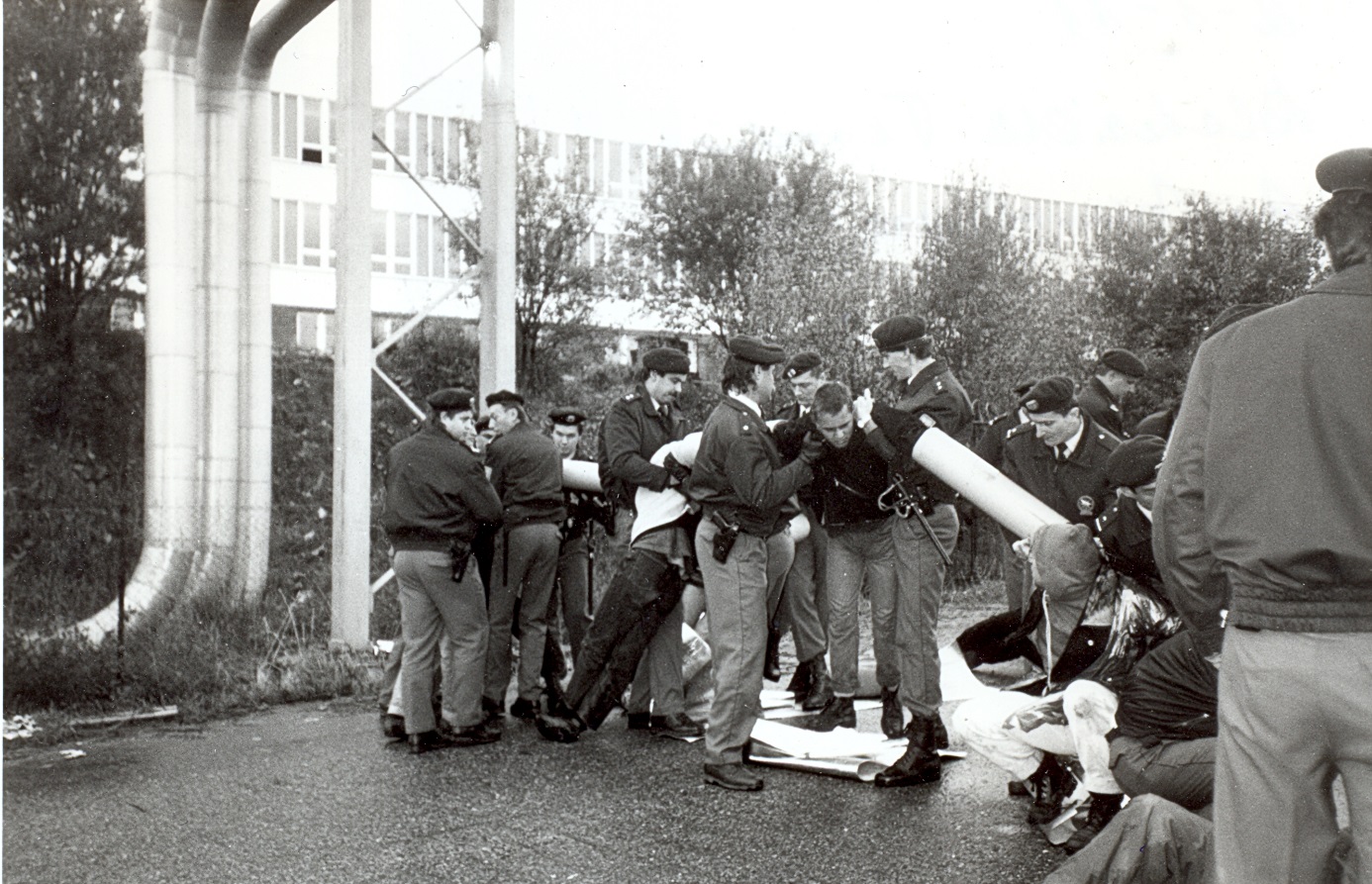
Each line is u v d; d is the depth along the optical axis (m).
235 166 10.38
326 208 22.89
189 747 6.45
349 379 8.84
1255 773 2.45
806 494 6.93
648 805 5.23
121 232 12.30
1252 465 2.45
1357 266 2.47
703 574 5.63
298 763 6.07
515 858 4.54
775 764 5.88
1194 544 2.77
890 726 6.32
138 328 12.05
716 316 28.94
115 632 8.09
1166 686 3.82
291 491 12.77
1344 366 2.38
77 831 4.95
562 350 26.08
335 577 8.84
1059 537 4.45
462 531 6.37
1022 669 8.16
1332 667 2.32
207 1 9.91
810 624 7.27
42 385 11.12
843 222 23.94
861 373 16.33
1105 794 4.30
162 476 10.00
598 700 6.52
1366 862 2.36
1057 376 6.25
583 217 25.89
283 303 22.47
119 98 12.54
